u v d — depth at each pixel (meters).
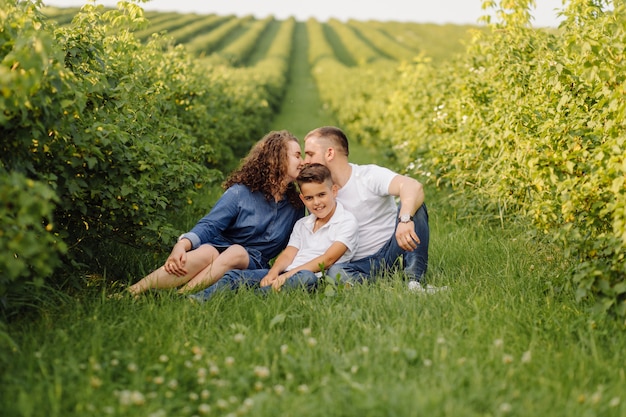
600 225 3.66
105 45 5.37
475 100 6.76
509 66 5.91
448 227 6.07
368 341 3.11
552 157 4.25
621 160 3.48
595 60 3.98
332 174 4.38
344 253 4.22
